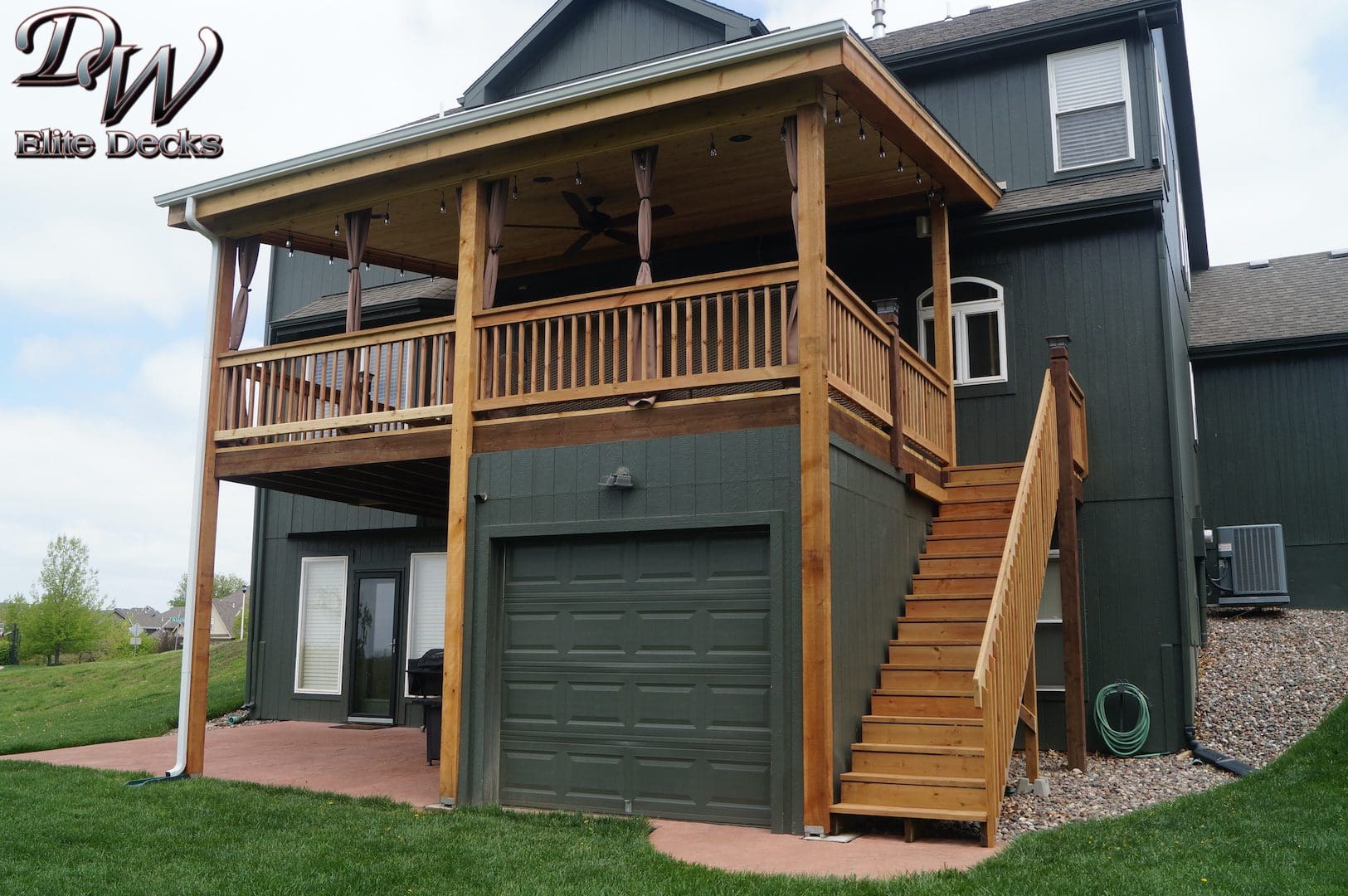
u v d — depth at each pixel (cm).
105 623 5600
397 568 1388
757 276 731
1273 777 746
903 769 686
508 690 798
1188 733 948
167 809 746
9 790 824
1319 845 568
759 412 721
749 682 714
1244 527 1327
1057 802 742
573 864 581
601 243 1191
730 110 747
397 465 898
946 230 1034
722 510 722
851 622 725
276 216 956
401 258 1202
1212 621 1326
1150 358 1023
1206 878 516
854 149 907
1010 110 1170
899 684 768
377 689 1387
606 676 764
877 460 798
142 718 1359
